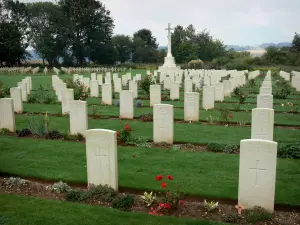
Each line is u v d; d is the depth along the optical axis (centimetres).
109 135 758
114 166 770
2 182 846
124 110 1630
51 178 878
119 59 9056
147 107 1997
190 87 2495
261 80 3956
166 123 1184
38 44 7256
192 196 782
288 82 3597
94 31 7981
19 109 1786
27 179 888
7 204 725
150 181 856
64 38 7488
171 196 712
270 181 672
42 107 1973
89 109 1902
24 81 2603
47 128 1301
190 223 644
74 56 8119
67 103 1706
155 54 9244
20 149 1120
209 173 912
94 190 765
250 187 687
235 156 1058
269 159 665
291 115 1786
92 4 7894
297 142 1189
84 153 1078
